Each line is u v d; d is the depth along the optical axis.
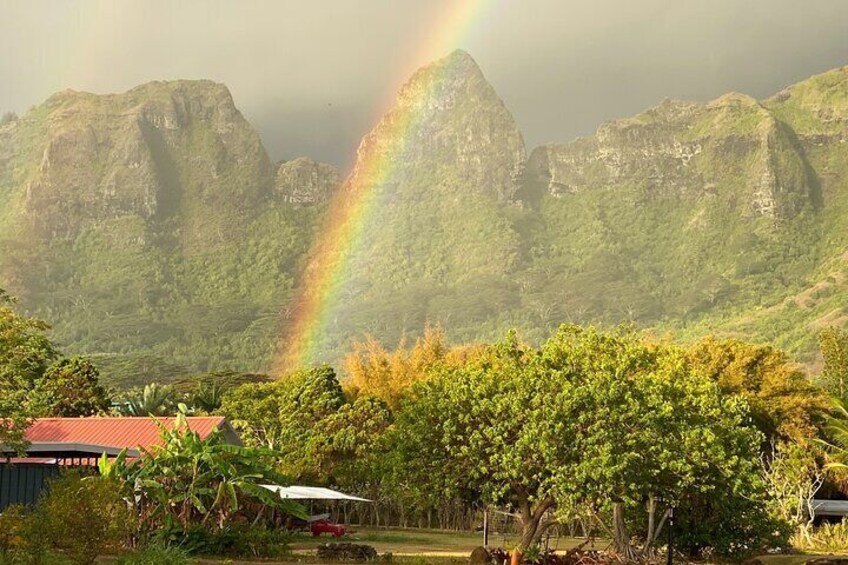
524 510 39.75
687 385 42.66
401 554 45.12
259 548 37.41
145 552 28.03
